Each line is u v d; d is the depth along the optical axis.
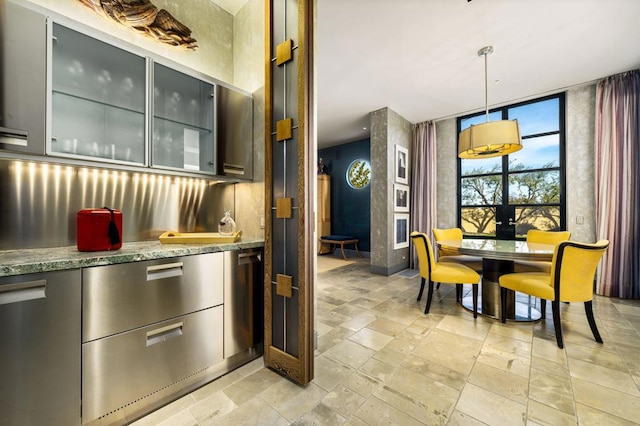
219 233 2.01
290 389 1.57
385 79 3.57
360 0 2.22
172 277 1.46
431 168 5.07
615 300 3.19
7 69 1.20
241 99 2.15
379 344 2.12
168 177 2.03
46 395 1.08
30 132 1.25
